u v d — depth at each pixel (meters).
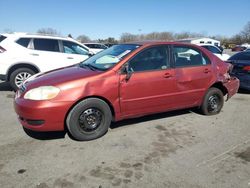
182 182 3.01
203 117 5.33
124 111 4.27
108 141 4.07
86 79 3.90
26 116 3.74
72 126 3.89
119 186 2.92
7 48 7.23
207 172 3.23
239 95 7.70
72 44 8.16
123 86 4.14
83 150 3.75
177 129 4.64
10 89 7.91
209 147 3.94
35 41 7.59
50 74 4.32
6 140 4.05
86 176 3.10
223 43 78.06
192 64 4.98
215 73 5.22
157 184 2.97
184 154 3.69
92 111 4.00
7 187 2.86
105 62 4.44
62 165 3.33
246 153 3.76
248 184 3.00
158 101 4.55
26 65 7.45
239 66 7.63
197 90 5.04
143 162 3.45
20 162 3.38
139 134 4.38
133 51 4.34
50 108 3.69
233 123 5.04
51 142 3.99
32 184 2.93
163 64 4.60
